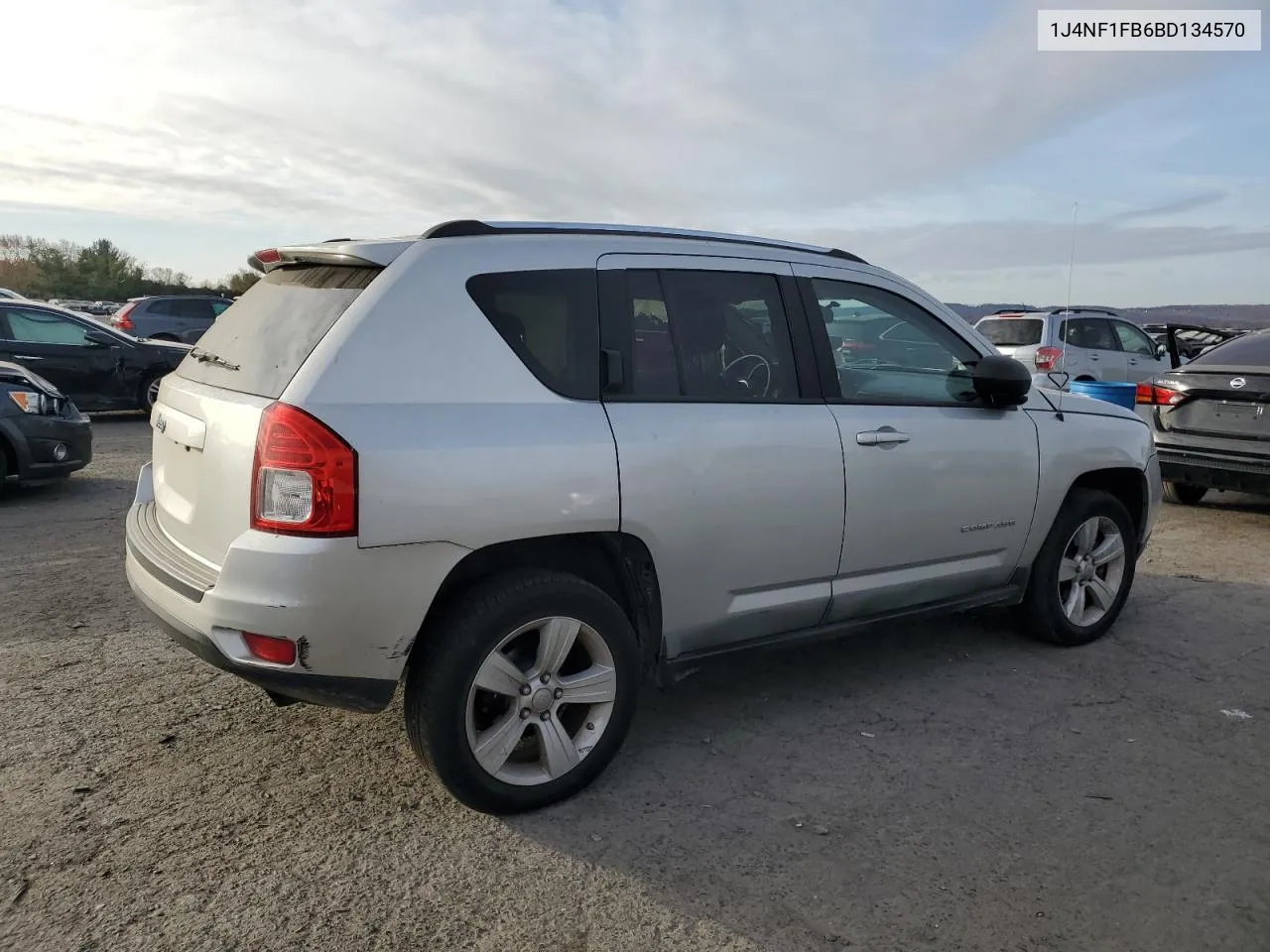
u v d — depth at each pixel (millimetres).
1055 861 2939
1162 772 3523
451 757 2988
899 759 3600
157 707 3898
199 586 2891
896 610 4160
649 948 2521
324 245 3240
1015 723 3924
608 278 3385
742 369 3641
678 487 3314
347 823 3084
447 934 2559
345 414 2781
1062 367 13742
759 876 2846
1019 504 4395
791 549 3652
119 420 13672
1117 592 4969
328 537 2719
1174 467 7770
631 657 3316
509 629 3029
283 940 2518
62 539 6562
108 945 2484
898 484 3930
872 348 4055
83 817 3080
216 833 3010
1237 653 4770
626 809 3215
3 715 3795
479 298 3111
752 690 4238
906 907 2701
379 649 2852
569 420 3137
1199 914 2689
